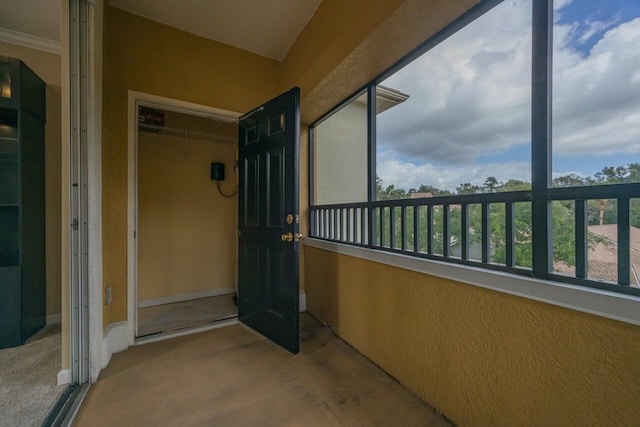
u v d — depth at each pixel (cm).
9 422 131
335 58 189
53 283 248
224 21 228
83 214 165
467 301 128
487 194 124
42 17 220
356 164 293
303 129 294
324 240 259
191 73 240
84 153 166
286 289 209
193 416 137
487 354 119
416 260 152
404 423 133
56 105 253
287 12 218
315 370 179
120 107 212
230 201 370
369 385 163
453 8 133
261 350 206
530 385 105
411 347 157
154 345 214
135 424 131
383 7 145
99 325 173
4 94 218
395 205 176
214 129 353
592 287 91
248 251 252
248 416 137
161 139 326
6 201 224
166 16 221
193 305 315
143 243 313
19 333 209
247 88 268
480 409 122
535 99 106
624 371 82
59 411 137
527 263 118
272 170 225
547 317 100
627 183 83
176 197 334
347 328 218
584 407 91
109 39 206
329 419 135
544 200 104
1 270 205
